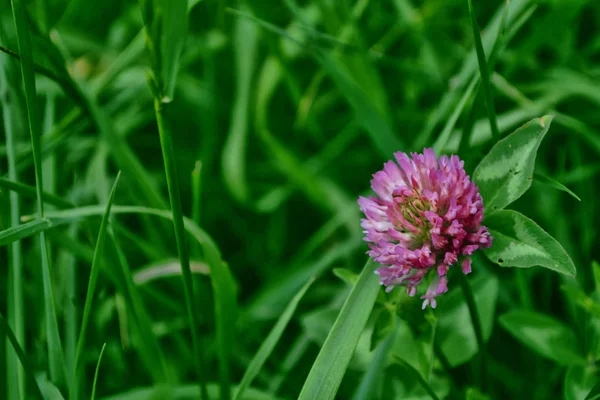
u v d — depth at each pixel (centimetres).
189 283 48
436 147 50
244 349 55
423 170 46
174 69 46
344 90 55
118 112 61
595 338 48
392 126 57
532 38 57
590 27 60
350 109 63
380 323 47
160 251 55
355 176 60
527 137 46
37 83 57
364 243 56
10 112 52
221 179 61
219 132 63
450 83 54
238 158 58
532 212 56
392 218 46
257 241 60
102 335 53
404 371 49
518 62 58
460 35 62
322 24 60
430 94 60
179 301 56
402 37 63
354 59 58
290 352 55
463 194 46
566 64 59
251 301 58
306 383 46
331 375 46
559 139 58
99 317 53
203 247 49
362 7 59
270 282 56
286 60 59
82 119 55
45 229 48
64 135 55
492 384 53
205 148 60
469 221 46
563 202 57
